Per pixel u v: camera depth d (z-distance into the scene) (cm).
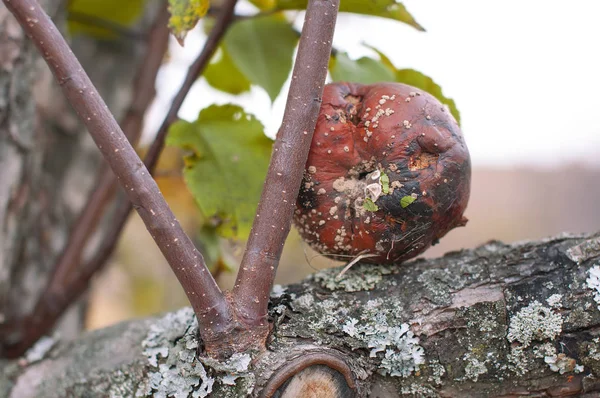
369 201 52
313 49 52
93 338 59
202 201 59
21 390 58
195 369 52
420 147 53
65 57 50
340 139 53
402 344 53
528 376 53
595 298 52
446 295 54
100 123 50
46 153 72
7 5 49
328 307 54
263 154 60
